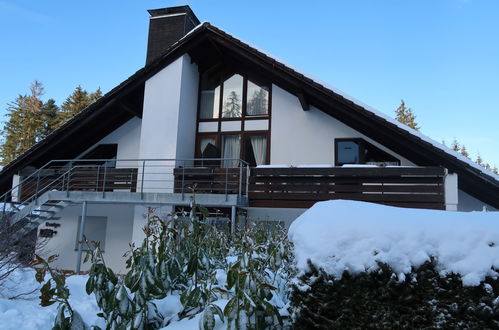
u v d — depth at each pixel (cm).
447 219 270
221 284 412
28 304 520
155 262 368
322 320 263
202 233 442
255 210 1082
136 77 1142
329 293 261
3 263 592
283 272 438
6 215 827
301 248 281
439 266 250
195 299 329
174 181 1047
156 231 422
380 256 255
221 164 1177
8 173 1244
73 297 570
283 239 479
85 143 1310
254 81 1207
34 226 1017
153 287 342
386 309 252
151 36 1415
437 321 243
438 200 875
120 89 1148
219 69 1252
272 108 1154
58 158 1305
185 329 316
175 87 1124
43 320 475
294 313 274
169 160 1040
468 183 928
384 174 907
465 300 241
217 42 1135
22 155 1205
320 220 289
